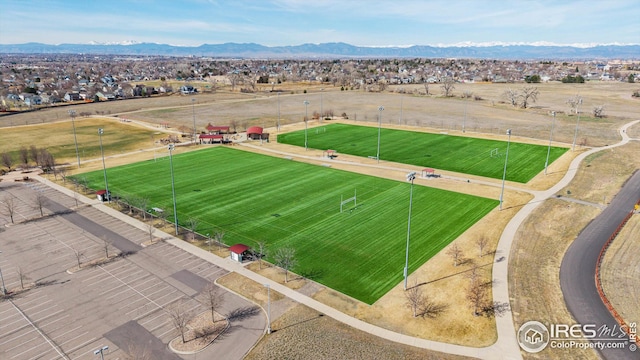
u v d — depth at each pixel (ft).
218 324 131.03
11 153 346.33
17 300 144.56
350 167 301.63
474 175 280.72
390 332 126.82
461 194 243.19
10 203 228.84
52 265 168.14
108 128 453.17
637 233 189.16
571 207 220.43
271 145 372.58
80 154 345.51
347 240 186.70
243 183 267.18
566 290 146.82
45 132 431.02
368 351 118.62
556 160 311.88
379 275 158.51
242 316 134.92
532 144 362.53
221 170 296.71
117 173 291.17
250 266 166.30
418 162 313.53
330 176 280.51
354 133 419.33
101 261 170.91
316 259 170.60
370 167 301.63
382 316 134.31
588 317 132.57
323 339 123.65
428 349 119.55
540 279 153.58
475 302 136.05
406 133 416.46
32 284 154.30
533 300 141.18
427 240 185.88
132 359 115.34
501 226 199.00
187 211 222.07
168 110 583.99
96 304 142.41
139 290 150.41
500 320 131.44
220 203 232.94
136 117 524.52
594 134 399.85
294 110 575.38
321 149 356.38
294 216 213.87
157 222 209.05
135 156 338.34
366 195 243.19
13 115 543.80
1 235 195.21
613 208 217.56
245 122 484.74
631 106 577.84
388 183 264.31
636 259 166.91
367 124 465.88
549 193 242.58
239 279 156.87
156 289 150.92
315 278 156.97
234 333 126.82
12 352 119.75
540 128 434.30
